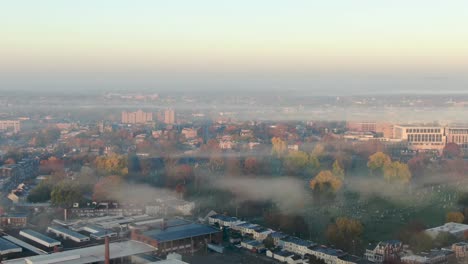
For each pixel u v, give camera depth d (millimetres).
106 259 187125
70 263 186125
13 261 188875
